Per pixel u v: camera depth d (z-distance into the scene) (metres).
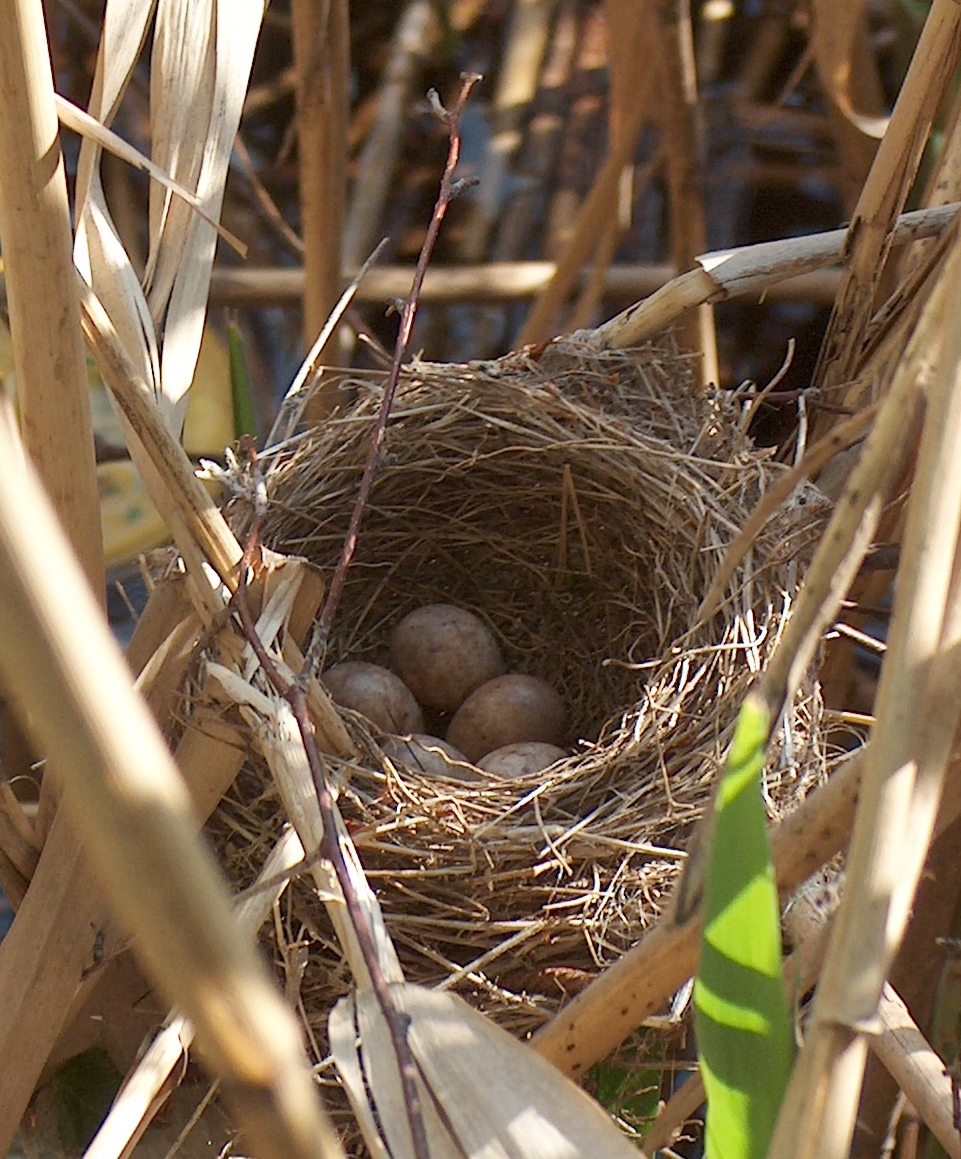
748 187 1.83
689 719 1.51
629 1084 1.50
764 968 1.25
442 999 1.40
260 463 1.54
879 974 1.11
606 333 1.56
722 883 1.22
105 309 1.48
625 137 1.64
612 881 1.49
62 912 1.48
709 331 1.61
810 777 1.49
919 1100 1.42
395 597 1.61
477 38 1.91
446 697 1.59
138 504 1.70
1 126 1.44
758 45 1.84
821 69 1.57
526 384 1.56
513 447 1.56
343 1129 1.49
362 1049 1.37
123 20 1.48
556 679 1.60
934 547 1.10
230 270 1.73
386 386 1.52
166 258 1.50
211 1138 1.50
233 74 1.50
